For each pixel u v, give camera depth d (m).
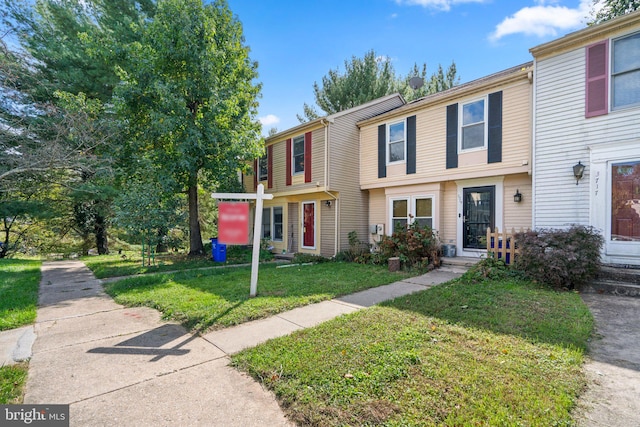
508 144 8.41
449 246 9.60
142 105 10.79
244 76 12.29
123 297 5.73
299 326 4.10
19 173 11.93
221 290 6.01
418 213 10.58
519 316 4.30
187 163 9.97
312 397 2.43
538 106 7.54
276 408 2.37
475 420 2.13
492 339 3.50
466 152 9.23
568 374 2.73
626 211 6.38
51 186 13.89
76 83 12.22
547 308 4.66
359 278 7.27
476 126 9.13
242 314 4.51
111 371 2.96
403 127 10.96
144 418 2.25
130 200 9.58
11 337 3.86
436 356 3.07
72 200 14.48
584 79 6.91
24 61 11.66
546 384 2.57
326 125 11.36
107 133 11.51
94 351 3.43
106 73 12.44
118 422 2.21
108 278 8.18
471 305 4.86
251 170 12.88
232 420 2.23
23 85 11.27
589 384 2.60
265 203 14.42
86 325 4.31
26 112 11.35
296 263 10.48
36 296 6.04
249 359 3.11
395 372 2.75
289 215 13.58
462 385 2.55
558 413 2.20
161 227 10.01
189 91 10.70
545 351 3.19
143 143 11.42
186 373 2.92
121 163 12.02
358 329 3.86
